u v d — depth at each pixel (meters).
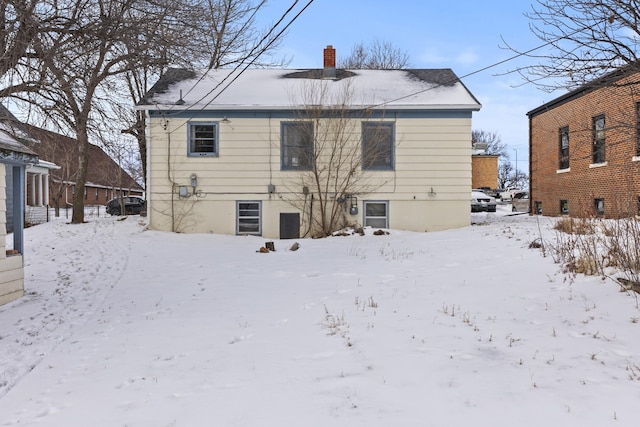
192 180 16.12
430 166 16.19
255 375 4.24
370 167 16.17
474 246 11.19
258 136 16.17
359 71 19.75
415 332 5.26
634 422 3.13
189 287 8.46
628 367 4.04
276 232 16.20
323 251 12.10
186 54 8.84
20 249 8.45
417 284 7.73
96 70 8.59
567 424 3.14
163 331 5.82
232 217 16.20
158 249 12.97
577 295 6.30
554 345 4.65
